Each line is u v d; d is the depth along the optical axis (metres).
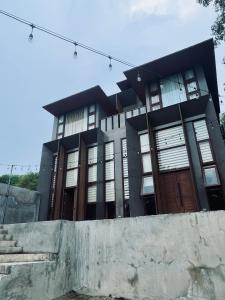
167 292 3.44
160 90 12.34
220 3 9.05
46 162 14.15
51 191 13.64
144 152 11.33
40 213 12.73
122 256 4.01
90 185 12.52
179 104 10.17
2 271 3.32
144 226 3.96
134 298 3.67
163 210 9.52
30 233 4.76
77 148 13.96
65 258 4.28
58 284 3.99
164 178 10.23
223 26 9.38
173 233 3.66
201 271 3.28
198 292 3.21
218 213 3.39
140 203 9.98
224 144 9.75
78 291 4.20
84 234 4.58
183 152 10.17
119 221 4.25
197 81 11.32
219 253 3.22
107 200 11.59
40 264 3.74
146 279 3.66
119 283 3.88
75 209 11.05
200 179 9.13
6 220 10.95
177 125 10.88
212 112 9.70
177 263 3.49
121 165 11.78
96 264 4.22
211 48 10.76
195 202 8.88
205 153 9.65
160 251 3.69
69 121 15.64
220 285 3.09
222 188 8.51
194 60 11.50
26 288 3.43
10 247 4.46
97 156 12.10
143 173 10.89
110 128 13.34
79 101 15.14
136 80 12.86
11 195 11.53
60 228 4.33
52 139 15.51
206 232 3.40
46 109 15.99
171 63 11.67
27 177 31.73
